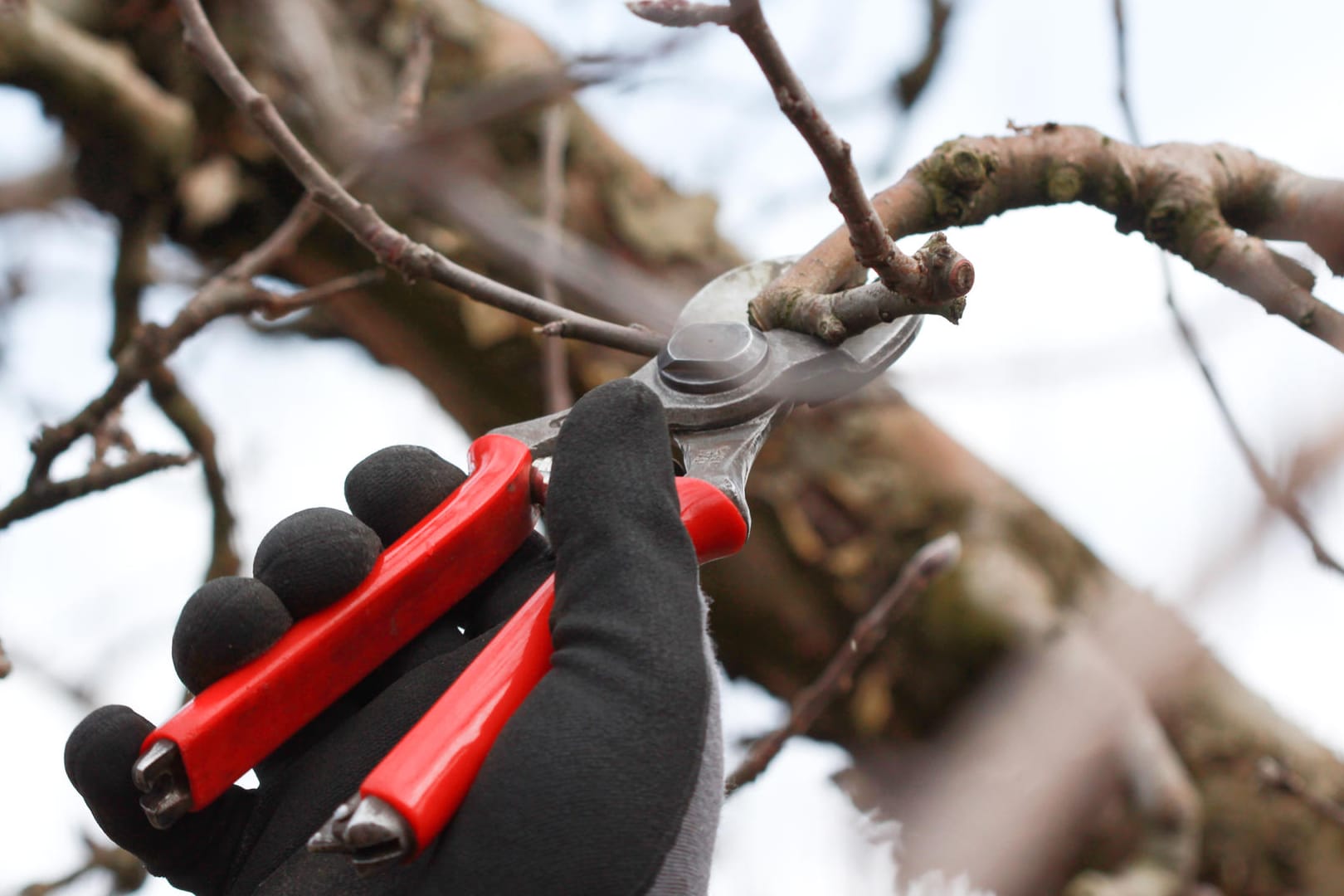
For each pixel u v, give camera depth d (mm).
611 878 883
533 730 931
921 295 1067
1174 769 2342
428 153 2176
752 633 2654
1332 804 2160
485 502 1162
